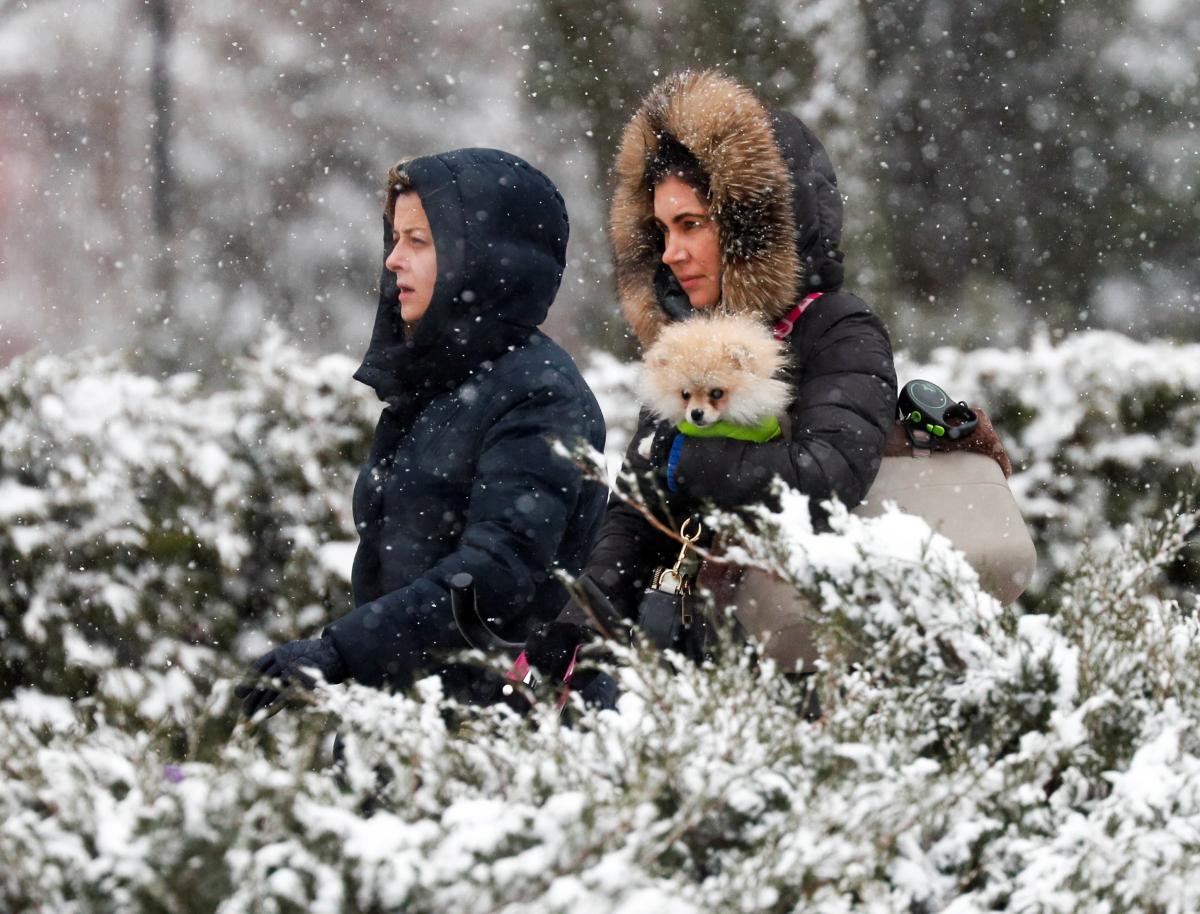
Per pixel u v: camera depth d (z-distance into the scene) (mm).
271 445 22406
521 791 8195
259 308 79812
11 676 22500
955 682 9445
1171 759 8672
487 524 12289
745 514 12234
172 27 85250
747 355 12125
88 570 22188
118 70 86500
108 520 22219
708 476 12211
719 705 8766
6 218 85625
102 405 22859
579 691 12062
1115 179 61906
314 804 7883
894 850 8281
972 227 60656
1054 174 61875
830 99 37938
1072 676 9273
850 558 9562
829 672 9430
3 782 8117
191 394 23391
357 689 8898
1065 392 25172
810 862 7539
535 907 7055
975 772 8422
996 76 61969
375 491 13492
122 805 7887
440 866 7301
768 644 12094
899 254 58375
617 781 8414
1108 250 61438
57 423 22859
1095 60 62625
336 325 81500
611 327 41812
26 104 86750
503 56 83875
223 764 7812
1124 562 9820
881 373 12672
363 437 22500
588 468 10953
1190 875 8000
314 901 7215
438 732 8766
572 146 54250
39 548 22234
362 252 83125
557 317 57906
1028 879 7977
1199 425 24859
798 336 13031
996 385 25359
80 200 86188
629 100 41344
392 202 13797
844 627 9484
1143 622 9633
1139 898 7820
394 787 8570
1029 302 60250
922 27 60281
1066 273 61406
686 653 12297
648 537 13070
